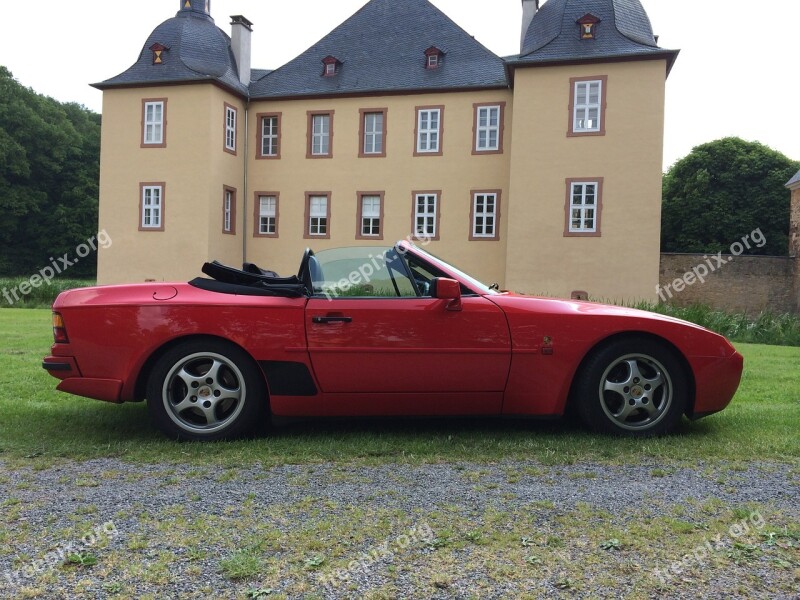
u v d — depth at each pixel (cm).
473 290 447
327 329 427
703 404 439
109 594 224
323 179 2755
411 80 2680
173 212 2644
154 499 319
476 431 461
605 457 394
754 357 1013
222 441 429
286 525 285
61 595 223
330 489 334
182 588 228
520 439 437
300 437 443
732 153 4588
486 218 2595
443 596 222
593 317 433
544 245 2286
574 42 2302
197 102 2620
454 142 2608
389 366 428
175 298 432
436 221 2634
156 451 406
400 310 430
